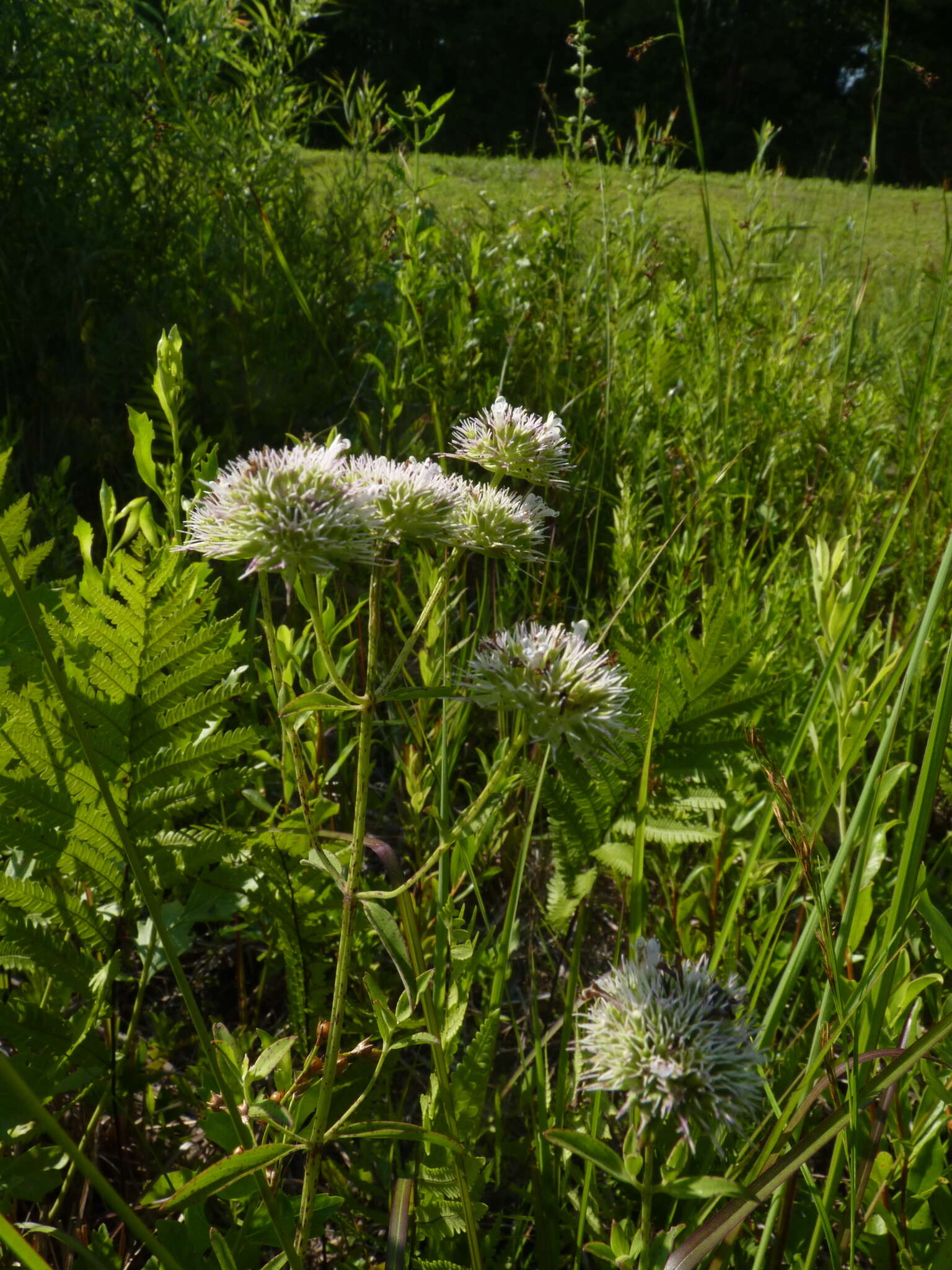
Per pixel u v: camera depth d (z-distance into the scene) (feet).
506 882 8.38
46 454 12.59
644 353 14.58
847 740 6.30
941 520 11.58
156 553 5.54
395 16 89.40
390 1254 4.63
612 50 95.71
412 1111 6.88
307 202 16.74
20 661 5.72
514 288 15.23
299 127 16.94
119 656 5.51
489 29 92.07
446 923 5.41
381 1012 4.72
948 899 7.67
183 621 5.60
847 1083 5.04
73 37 14.48
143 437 6.14
